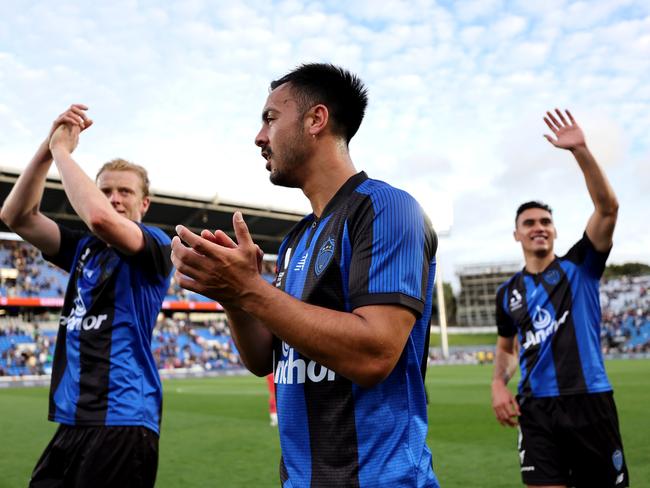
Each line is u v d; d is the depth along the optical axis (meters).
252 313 1.15
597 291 3.32
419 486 1.30
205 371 33.25
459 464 5.68
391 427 1.30
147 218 33.06
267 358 1.64
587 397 3.13
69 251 2.64
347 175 1.53
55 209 28.92
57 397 2.35
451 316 80.12
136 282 2.39
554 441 3.15
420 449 1.34
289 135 1.51
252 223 35.19
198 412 11.63
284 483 1.40
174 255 1.13
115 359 2.31
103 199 2.09
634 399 11.64
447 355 44.31
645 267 82.12
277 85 1.60
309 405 1.36
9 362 28.75
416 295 1.25
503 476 5.12
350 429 1.30
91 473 2.14
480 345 59.72
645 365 28.42
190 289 1.16
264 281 1.17
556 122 2.99
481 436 7.44
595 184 2.96
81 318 2.40
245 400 14.59
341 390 1.32
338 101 1.52
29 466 6.08
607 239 3.16
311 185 1.55
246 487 5.05
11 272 32.72
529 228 3.48
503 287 3.66
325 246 1.39
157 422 2.40
